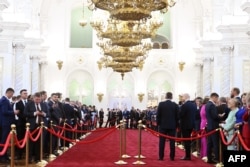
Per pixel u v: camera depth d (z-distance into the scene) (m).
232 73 22.50
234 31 22.02
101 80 34.06
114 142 19.17
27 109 12.03
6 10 22.02
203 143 12.98
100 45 23.97
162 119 12.41
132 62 25.42
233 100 10.58
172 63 34.34
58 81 33.81
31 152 12.14
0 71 21.55
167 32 35.09
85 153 14.48
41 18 33.06
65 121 15.28
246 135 8.69
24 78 27.28
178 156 13.78
